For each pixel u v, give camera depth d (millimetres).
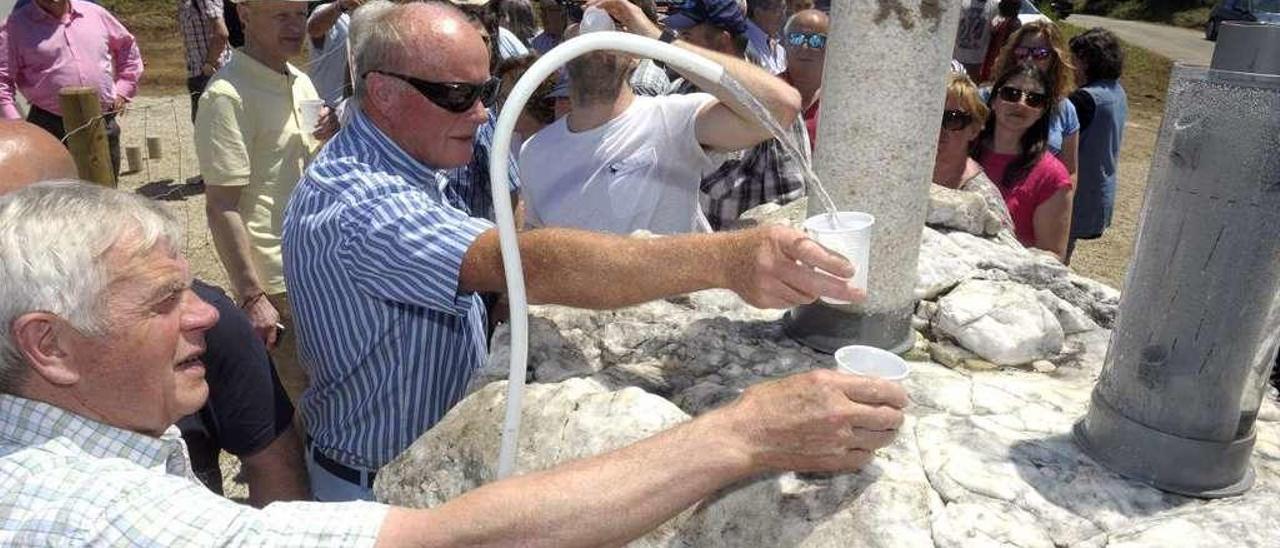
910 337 1756
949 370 1696
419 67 1817
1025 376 1689
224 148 3160
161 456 1307
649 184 2521
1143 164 9062
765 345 1749
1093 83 4414
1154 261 1209
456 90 1849
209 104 3180
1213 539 1162
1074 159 4059
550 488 1162
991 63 7102
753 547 1315
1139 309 1246
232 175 3178
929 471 1344
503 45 4305
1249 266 1116
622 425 1447
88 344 1167
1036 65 3293
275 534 1108
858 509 1278
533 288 1584
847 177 1562
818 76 3795
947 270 1994
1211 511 1222
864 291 1398
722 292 1963
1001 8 7082
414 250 1661
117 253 1173
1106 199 4465
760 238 1395
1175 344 1212
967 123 2875
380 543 1117
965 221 2262
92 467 1146
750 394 1260
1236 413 1224
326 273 1821
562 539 1149
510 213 1262
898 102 1488
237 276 3215
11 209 1150
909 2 1429
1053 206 3367
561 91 3258
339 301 1853
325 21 4586
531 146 2707
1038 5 19953
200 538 1091
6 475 1142
